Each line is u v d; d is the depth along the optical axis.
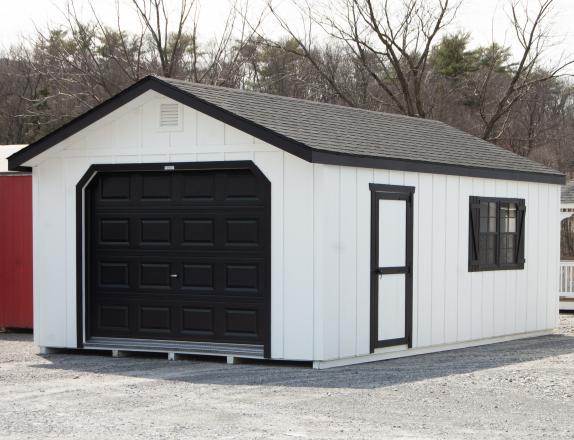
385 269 14.09
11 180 18.17
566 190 29.36
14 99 43.81
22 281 18.09
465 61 41.69
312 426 9.01
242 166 13.43
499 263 16.95
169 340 14.21
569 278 25.80
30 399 10.62
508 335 17.30
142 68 36.94
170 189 14.19
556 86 49.25
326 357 12.99
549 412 9.87
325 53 39.81
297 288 13.09
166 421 9.27
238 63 37.62
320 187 12.90
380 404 10.23
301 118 14.62
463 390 11.23
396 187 14.27
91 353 14.91
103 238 14.72
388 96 38.81
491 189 16.67
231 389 11.22
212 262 13.86
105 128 14.44
